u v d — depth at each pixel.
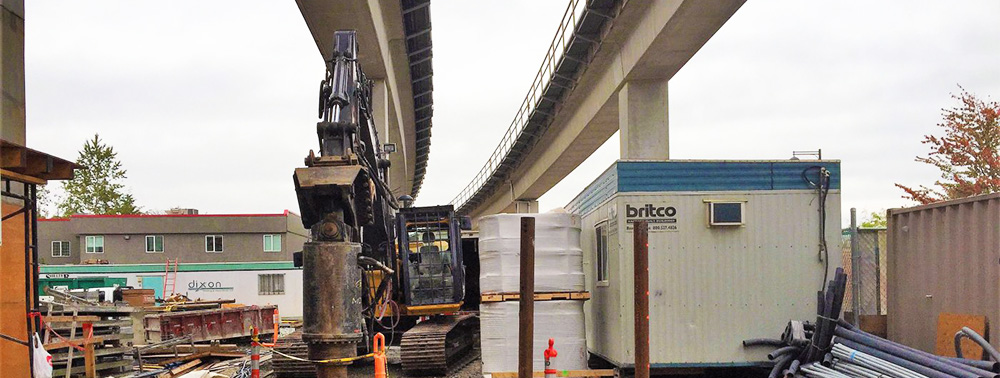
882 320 14.38
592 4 25.67
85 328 17.77
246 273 49.31
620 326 13.30
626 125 27.84
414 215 17.77
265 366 18.88
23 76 13.55
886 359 11.48
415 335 16.89
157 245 61.03
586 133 35.22
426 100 41.59
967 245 11.84
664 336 13.25
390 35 29.80
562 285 14.26
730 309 13.33
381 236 16.62
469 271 22.95
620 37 27.27
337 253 10.01
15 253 13.52
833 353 12.05
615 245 13.66
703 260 13.37
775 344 13.19
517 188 55.78
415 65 34.09
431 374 17.09
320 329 9.90
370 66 28.47
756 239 13.41
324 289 9.95
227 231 61.31
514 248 14.41
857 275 14.59
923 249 13.05
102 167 82.75
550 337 14.12
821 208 13.37
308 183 10.18
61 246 62.47
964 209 11.89
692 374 14.18
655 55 24.75
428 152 55.59
